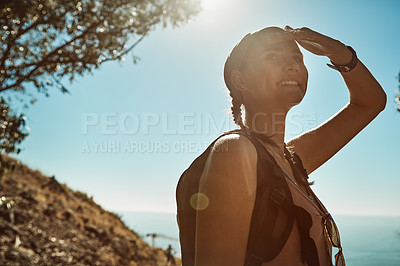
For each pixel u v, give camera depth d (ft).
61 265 48.70
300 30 4.42
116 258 64.08
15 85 27.63
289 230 3.37
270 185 3.39
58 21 27.73
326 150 5.31
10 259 42.01
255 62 4.09
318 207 4.18
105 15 30.12
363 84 5.14
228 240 3.18
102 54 30.48
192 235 3.61
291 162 4.45
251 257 3.22
